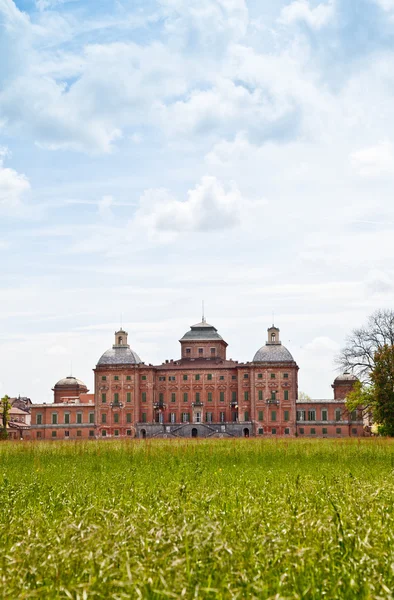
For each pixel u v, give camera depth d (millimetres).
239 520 15727
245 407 165625
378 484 23172
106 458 51344
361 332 106562
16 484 28469
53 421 172250
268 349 166750
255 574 11867
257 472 35125
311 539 13797
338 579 11539
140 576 11555
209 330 176625
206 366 170000
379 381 101938
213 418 168250
